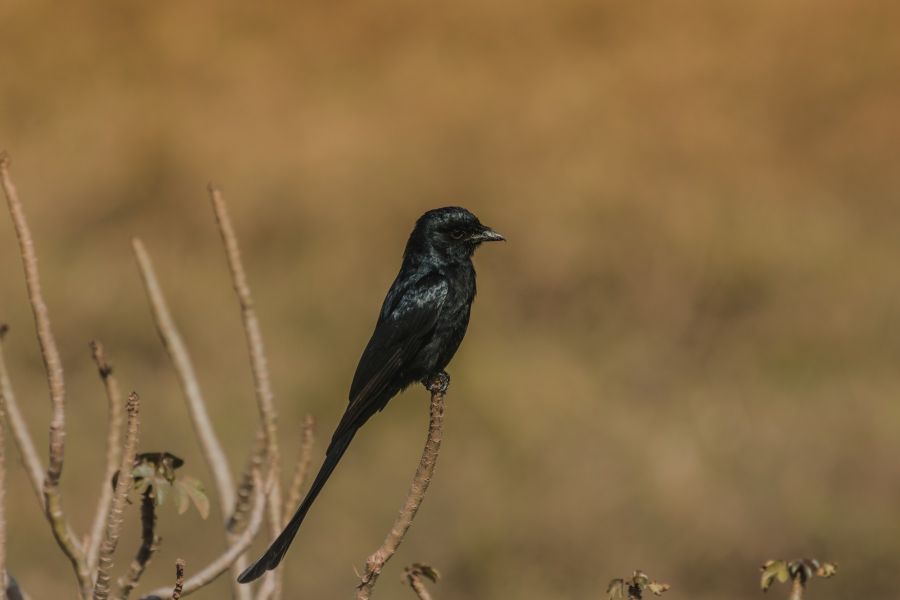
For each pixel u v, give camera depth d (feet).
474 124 77.82
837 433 49.96
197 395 23.58
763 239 65.16
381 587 44.55
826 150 77.46
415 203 71.20
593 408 51.39
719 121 78.28
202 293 61.67
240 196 70.90
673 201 69.00
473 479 47.83
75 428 51.13
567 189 70.28
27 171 72.18
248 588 21.53
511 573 44.96
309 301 61.67
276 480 22.11
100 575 18.60
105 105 78.33
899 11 84.33
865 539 45.37
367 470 49.01
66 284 61.36
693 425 51.24
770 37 84.07
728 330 60.85
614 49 84.69
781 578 18.92
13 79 80.43
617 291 64.23
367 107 80.07
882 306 60.75
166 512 44.73
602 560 45.34
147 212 70.85
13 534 44.93
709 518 46.14
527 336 60.13
